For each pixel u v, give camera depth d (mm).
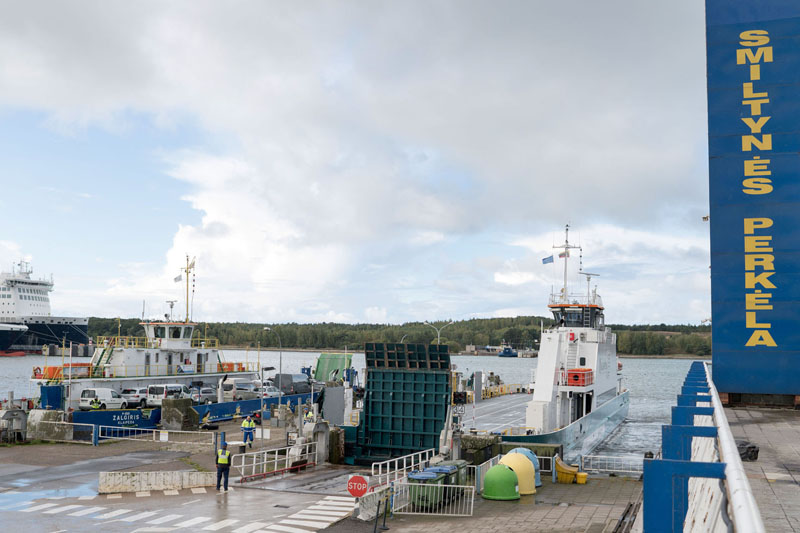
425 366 36594
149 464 31469
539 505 24719
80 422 39875
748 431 14773
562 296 52594
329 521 21391
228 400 57062
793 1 20047
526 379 175250
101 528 19812
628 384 145250
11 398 44469
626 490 28328
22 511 21875
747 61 20188
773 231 19688
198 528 20078
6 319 161500
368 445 37750
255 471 30688
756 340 19812
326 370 78688
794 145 19672
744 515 4188
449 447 31266
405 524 21453
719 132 20266
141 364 55688
